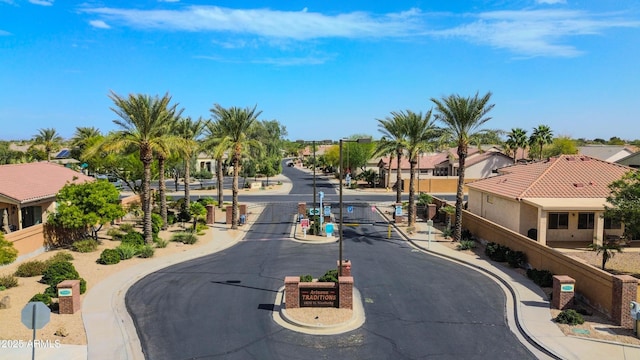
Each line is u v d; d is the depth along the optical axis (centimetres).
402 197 6606
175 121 4066
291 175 11300
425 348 1673
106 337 1714
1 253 2139
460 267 2814
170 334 1783
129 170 5203
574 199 3284
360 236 3822
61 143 9700
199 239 3650
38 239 2942
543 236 3133
